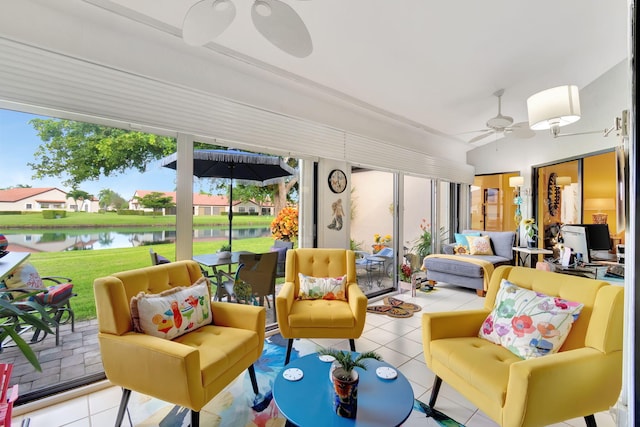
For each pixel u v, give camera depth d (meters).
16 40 1.72
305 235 3.44
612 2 2.29
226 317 2.05
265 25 1.47
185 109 2.37
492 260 4.50
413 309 3.61
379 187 4.58
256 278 2.96
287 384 1.48
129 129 2.20
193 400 1.44
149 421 1.71
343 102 3.51
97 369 2.12
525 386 1.26
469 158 6.30
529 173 5.41
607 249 4.02
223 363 1.63
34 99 1.78
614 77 3.72
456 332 1.89
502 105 3.99
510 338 1.66
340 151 3.57
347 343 2.70
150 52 2.22
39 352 1.97
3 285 1.85
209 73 2.53
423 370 2.27
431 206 5.40
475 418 1.76
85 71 1.95
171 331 1.75
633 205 0.68
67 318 2.06
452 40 2.51
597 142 4.05
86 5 1.84
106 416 1.75
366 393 1.42
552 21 2.43
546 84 3.57
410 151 4.64
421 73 3.01
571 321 1.53
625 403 0.78
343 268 2.87
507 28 2.44
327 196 3.57
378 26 2.27
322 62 2.69
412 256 4.69
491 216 6.18
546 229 5.36
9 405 1.36
